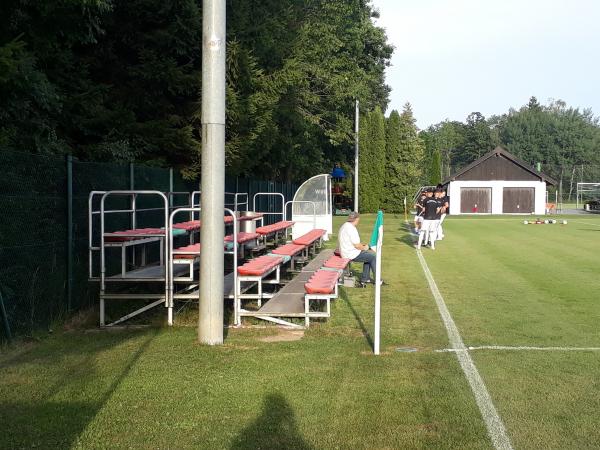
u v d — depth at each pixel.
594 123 128.75
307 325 8.90
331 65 33.53
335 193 64.12
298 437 4.89
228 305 11.00
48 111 11.71
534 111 121.50
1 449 4.66
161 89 15.34
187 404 5.62
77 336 8.48
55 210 9.13
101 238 9.27
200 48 15.48
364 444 4.77
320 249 19.88
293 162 32.47
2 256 7.83
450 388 6.11
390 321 9.38
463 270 15.67
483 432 5.01
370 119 62.78
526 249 21.22
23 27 10.60
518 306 10.68
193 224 12.09
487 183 60.84
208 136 7.73
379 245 7.50
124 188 11.51
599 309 10.40
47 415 5.36
